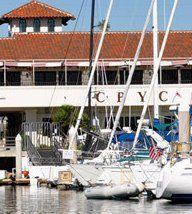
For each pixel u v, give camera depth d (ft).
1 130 575.79
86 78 504.02
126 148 316.19
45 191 333.62
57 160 387.55
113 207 239.50
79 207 243.81
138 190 265.54
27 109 506.48
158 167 272.72
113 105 483.92
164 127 335.67
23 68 505.25
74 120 460.96
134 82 504.84
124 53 515.50
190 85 490.49
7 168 465.88
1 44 538.06
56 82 510.58
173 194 237.45
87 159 323.37
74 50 524.11
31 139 436.76
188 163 235.61
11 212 233.35
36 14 613.11
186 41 534.37
